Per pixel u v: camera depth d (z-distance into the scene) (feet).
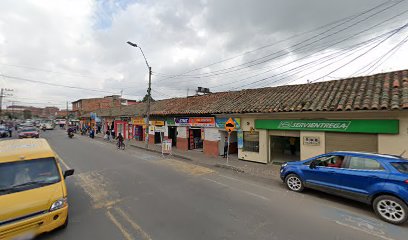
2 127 94.43
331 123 30.55
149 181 26.73
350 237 14.15
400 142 25.26
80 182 26.02
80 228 14.78
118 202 19.67
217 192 22.94
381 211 16.90
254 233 14.39
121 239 13.41
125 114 88.22
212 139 48.24
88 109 173.27
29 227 12.32
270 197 21.70
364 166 18.67
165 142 49.67
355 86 32.22
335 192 20.06
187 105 60.49
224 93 57.62
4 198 12.62
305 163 23.44
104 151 52.65
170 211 17.76
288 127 35.06
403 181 15.85
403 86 26.94
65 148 57.06
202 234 14.12
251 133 41.14
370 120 27.22
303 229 15.11
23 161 15.21
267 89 47.62
